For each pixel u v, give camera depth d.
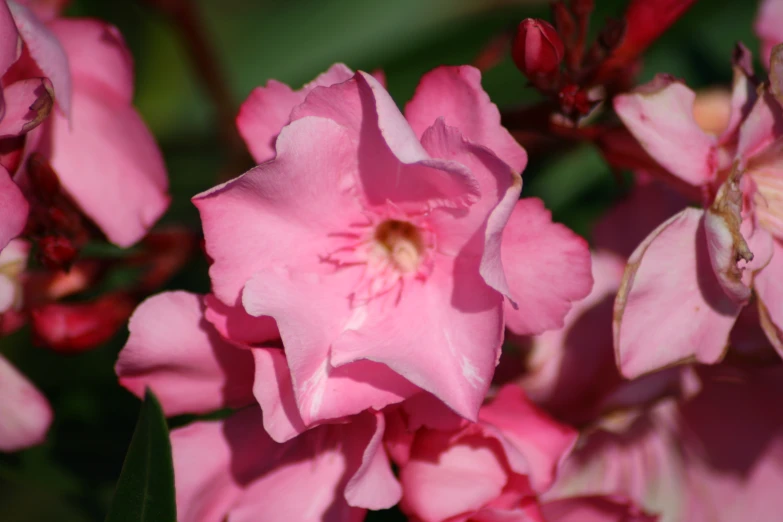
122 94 0.26
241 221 0.24
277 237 0.24
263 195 0.24
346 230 0.24
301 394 0.23
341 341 0.24
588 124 0.27
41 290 0.26
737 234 0.24
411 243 0.25
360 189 0.24
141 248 0.27
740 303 0.24
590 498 0.26
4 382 0.26
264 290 0.24
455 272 0.24
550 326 0.24
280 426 0.23
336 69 0.25
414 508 0.24
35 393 0.26
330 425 0.25
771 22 0.27
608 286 0.27
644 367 0.24
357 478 0.23
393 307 0.24
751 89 0.25
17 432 0.26
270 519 0.24
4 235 0.24
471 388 0.23
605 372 0.27
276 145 0.23
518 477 0.24
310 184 0.24
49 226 0.26
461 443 0.25
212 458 0.25
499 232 0.23
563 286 0.24
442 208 0.24
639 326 0.24
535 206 0.24
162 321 0.24
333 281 0.24
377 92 0.23
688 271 0.24
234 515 0.24
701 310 0.24
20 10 0.25
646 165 0.26
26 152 0.25
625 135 0.26
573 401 0.27
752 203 0.25
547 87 0.26
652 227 0.27
